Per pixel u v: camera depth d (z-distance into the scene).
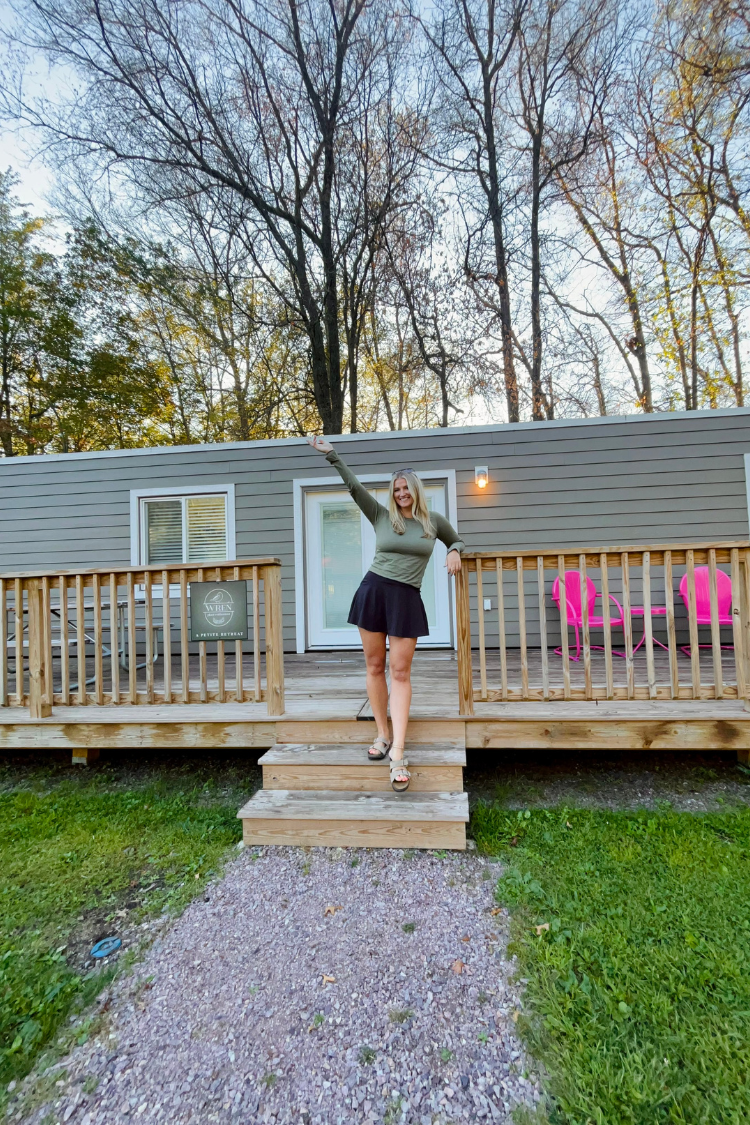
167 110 10.48
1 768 3.38
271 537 5.62
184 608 3.06
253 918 1.85
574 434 5.26
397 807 2.29
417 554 2.34
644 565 2.78
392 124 10.80
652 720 2.71
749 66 9.53
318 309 11.28
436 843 2.24
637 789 2.83
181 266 12.05
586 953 1.60
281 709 2.91
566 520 5.23
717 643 2.72
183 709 3.09
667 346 11.38
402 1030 1.37
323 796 2.43
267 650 2.93
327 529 5.64
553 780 2.97
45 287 12.52
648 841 2.26
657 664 4.28
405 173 10.91
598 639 5.22
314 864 2.17
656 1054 1.26
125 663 5.41
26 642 5.71
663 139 10.77
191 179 10.82
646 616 2.79
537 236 11.62
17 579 3.20
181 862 2.24
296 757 2.58
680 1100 1.14
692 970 1.51
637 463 5.18
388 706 2.97
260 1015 1.43
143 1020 1.42
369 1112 1.16
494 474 5.32
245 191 10.65
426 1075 1.24
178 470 5.77
